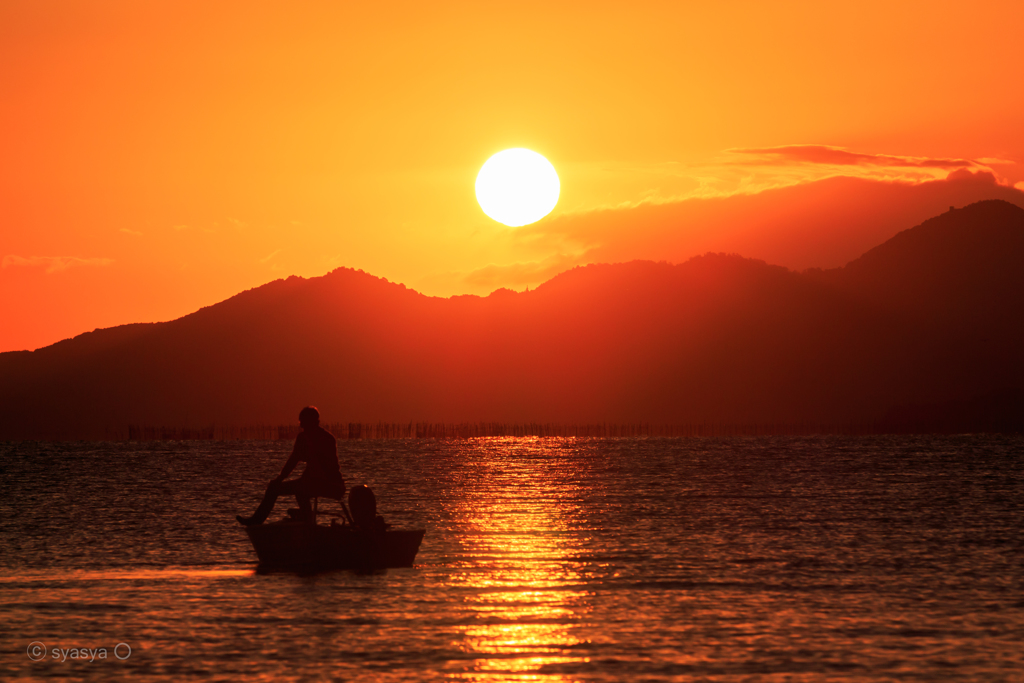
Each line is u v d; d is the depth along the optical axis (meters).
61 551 112.94
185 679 61.38
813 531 130.00
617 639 70.25
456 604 81.75
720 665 63.72
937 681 59.81
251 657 65.94
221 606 80.94
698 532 130.50
